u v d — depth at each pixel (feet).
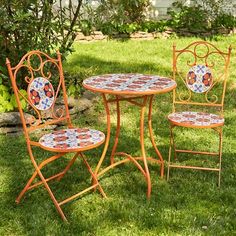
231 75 22.30
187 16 31.68
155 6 33.99
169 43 29.45
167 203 11.75
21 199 11.89
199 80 13.52
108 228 10.77
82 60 24.85
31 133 15.64
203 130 15.97
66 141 11.35
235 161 13.88
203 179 12.87
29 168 13.39
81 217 11.17
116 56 25.98
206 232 10.64
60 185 12.53
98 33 29.89
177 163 13.73
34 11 16.37
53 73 16.94
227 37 31.19
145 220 11.00
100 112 17.51
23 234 10.67
